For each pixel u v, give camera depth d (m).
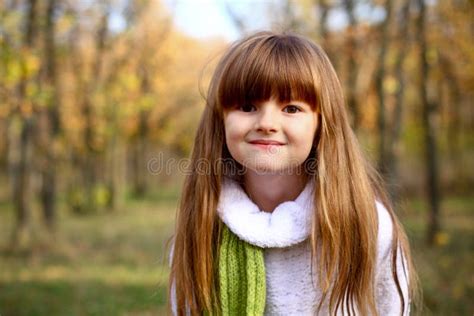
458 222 10.79
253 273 1.26
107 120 14.30
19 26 7.72
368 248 1.31
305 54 1.26
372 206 1.35
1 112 6.93
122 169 18.30
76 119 14.30
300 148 1.23
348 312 1.30
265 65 1.21
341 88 1.34
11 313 5.44
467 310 4.62
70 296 6.05
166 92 18.67
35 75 8.20
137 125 19.66
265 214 1.28
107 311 5.43
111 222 13.48
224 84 1.26
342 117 1.33
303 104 1.23
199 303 1.36
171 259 1.52
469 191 18.05
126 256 8.47
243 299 1.28
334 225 1.26
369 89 9.69
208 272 1.33
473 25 10.62
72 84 13.45
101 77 13.67
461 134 19.77
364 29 8.83
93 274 7.19
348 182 1.32
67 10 10.27
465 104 19.36
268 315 1.30
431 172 8.40
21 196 9.15
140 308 5.54
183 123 22.06
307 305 1.29
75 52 12.76
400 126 7.88
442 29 10.74
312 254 1.23
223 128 1.38
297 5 9.41
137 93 13.91
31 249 8.75
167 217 14.26
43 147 10.55
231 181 1.37
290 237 1.23
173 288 1.46
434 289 5.27
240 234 1.25
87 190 16.53
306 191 1.30
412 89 14.20
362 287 1.31
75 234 11.06
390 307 1.40
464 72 13.14
